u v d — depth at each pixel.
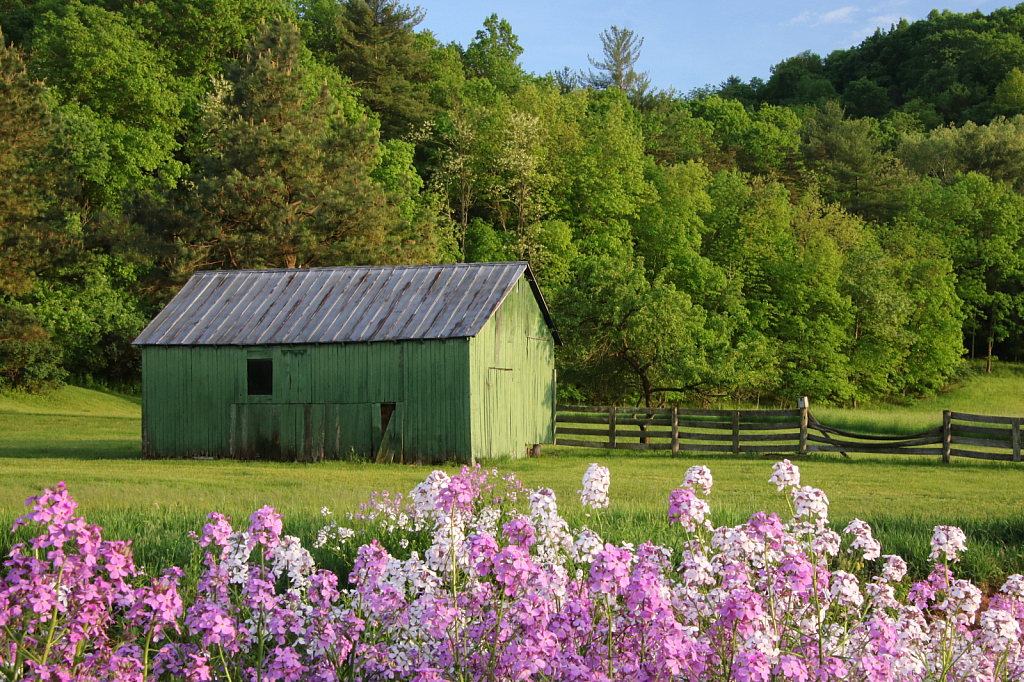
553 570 4.37
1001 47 112.06
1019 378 70.25
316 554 8.48
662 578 4.54
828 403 58.59
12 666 4.04
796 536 5.07
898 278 64.94
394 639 4.61
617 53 93.19
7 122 29.95
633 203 61.66
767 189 65.00
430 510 5.11
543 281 50.78
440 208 55.19
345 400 22.98
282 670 4.28
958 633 4.68
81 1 58.41
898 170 85.19
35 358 40.91
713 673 4.06
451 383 22.17
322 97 40.69
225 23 59.41
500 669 4.08
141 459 23.78
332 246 36.16
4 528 9.81
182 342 24.00
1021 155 87.12
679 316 31.91
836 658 4.20
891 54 126.00
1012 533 10.41
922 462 21.69
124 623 4.93
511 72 80.25
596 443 25.84
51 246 32.78
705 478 5.04
